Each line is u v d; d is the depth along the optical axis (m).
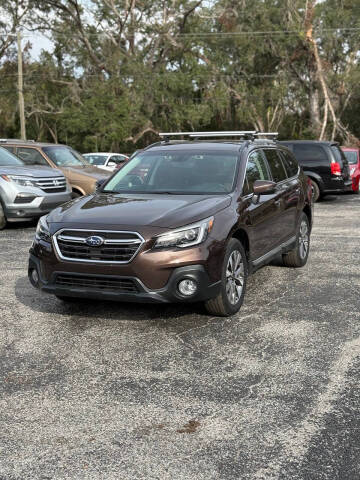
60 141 58.72
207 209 5.74
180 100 47.28
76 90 47.22
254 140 7.66
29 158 14.74
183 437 3.61
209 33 48.31
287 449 3.45
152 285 5.32
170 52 49.00
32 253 5.87
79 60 48.19
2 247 10.07
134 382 4.43
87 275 5.44
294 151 17.36
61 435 3.65
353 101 57.59
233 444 3.52
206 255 5.43
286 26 47.31
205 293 5.46
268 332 5.52
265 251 6.89
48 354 5.03
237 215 6.02
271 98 50.19
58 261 5.54
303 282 7.47
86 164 15.50
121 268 5.33
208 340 5.31
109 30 47.88
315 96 49.88
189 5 46.56
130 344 5.24
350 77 49.03
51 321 5.91
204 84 48.44
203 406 4.02
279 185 7.55
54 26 47.16
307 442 3.53
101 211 5.80
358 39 48.97
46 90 50.19
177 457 3.38
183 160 6.93
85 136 46.75
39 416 3.90
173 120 46.69
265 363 4.77
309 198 8.57
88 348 5.16
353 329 5.60
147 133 51.81
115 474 3.21
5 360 4.90
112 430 3.70
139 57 46.44
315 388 4.29
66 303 6.55
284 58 48.50
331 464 3.29
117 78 45.69
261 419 3.82
